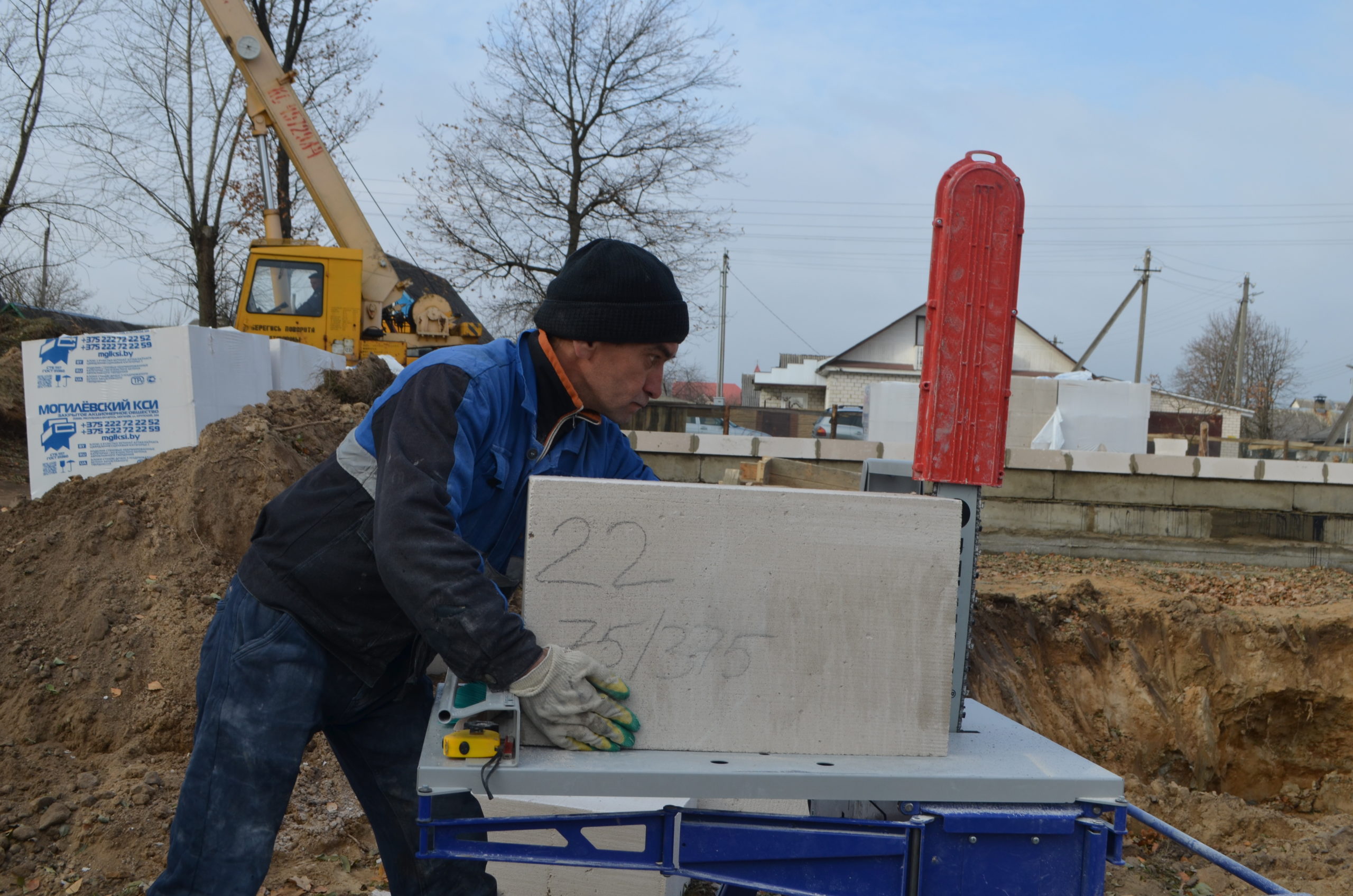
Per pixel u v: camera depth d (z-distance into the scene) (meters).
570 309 1.77
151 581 4.38
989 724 1.91
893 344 39.12
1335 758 7.63
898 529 1.61
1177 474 9.93
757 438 9.83
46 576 4.40
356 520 1.73
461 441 1.63
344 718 1.86
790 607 1.60
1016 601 7.34
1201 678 7.50
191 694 3.86
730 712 1.59
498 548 1.91
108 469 5.46
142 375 5.44
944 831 1.53
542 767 1.43
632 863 1.53
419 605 1.46
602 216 18.81
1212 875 4.23
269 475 4.99
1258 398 43.06
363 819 3.45
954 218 1.79
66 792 3.39
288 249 10.20
